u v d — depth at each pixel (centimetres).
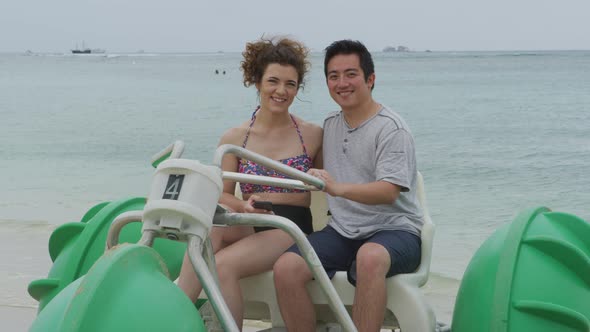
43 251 670
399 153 281
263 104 308
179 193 183
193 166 186
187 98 3198
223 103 2859
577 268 227
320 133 316
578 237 247
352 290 263
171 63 12688
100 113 2495
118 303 164
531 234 237
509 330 213
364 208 284
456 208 921
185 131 1916
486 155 1405
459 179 1145
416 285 260
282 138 310
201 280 183
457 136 1738
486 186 1084
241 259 263
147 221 188
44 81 5300
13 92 3850
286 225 203
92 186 1111
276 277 257
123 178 1191
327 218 320
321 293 262
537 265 225
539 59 12688
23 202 971
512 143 1597
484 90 3659
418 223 286
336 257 280
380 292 250
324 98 2834
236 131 312
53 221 833
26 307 485
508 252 226
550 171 1209
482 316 221
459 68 7950
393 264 258
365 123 292
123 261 171
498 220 848
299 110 2359
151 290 174
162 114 2420
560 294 220
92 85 4594
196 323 179
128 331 161
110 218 267
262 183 217
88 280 162
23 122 2217
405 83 4478
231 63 12244
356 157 292
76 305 156
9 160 1420
